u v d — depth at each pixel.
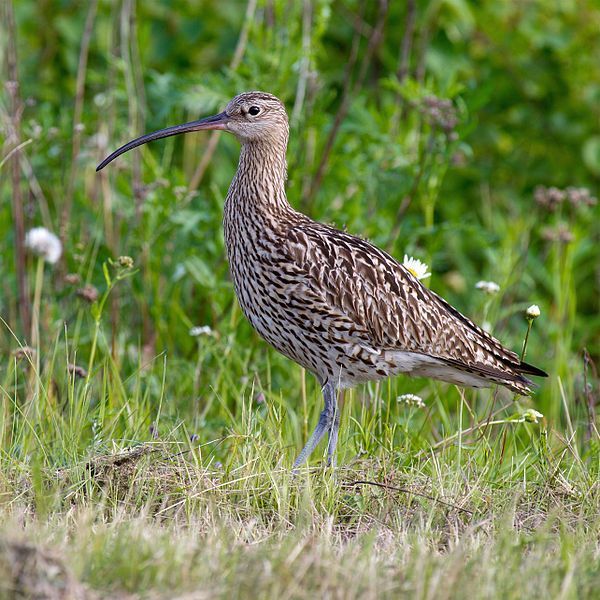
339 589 6.69
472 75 16.91
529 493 9.30
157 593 6.54
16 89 13.01
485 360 10.78
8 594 6.31
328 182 13.41
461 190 17.05
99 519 8.11
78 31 16.25
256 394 11.47
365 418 10.76
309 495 8.61
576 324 15.31
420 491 9.07
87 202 14.02
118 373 11.26
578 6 17.48
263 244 10.43
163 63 16.58
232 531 8.02
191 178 15.45
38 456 8.81
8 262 13.66
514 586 6.88
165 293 13.17
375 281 10.42
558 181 17.47
